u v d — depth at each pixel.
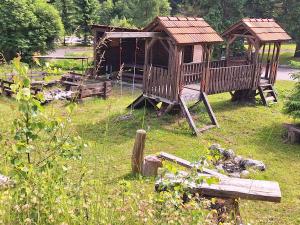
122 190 4.09
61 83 17.83
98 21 38.88
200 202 4.47
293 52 38.16
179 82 13.45
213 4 32.75
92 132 12.30
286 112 13.94
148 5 33.44
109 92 18.00
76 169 4.61
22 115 3.33
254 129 14.07
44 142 3.53
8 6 24.72
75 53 31.28
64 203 3.26
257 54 16.88
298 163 11.08
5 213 3.01
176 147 11.83
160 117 14.25
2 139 3.36
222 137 13.12
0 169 3.35
